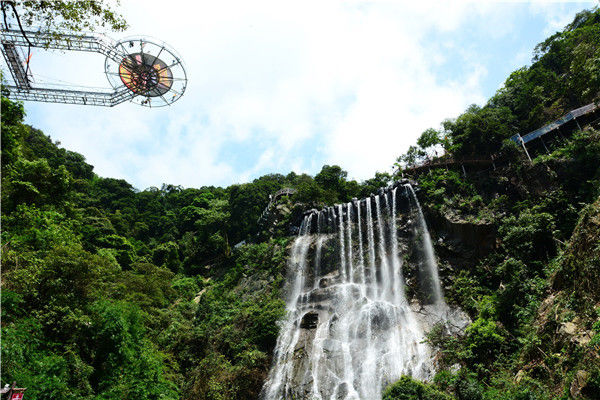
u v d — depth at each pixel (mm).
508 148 29438
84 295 18609
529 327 17594
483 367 18109
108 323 17766
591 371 11703
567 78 33781
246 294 34281
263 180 59375
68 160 63438
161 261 49250
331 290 30969
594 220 16359
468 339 19891
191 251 50406
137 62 19656
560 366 13773
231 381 23297
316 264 34812
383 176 42969
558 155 26609
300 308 30594
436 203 30297
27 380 12453
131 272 35438
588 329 13711
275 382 23953
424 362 21453
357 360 23703
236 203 51062
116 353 17453
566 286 17250
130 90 20922
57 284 17234
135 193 70500
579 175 24703
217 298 35094
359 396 21469
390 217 33500
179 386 23266
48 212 24609
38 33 17938
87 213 49031
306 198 41969
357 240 34438
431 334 22266
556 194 24656
